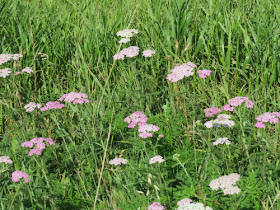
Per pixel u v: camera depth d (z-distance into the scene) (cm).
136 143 247
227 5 314
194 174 239
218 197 227
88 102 259
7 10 313
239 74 286
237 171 239
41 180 237
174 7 294
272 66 276
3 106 279
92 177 240
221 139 235
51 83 292
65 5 330
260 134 250
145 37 301
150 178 221
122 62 287
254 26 295
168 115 261
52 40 298
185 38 291
